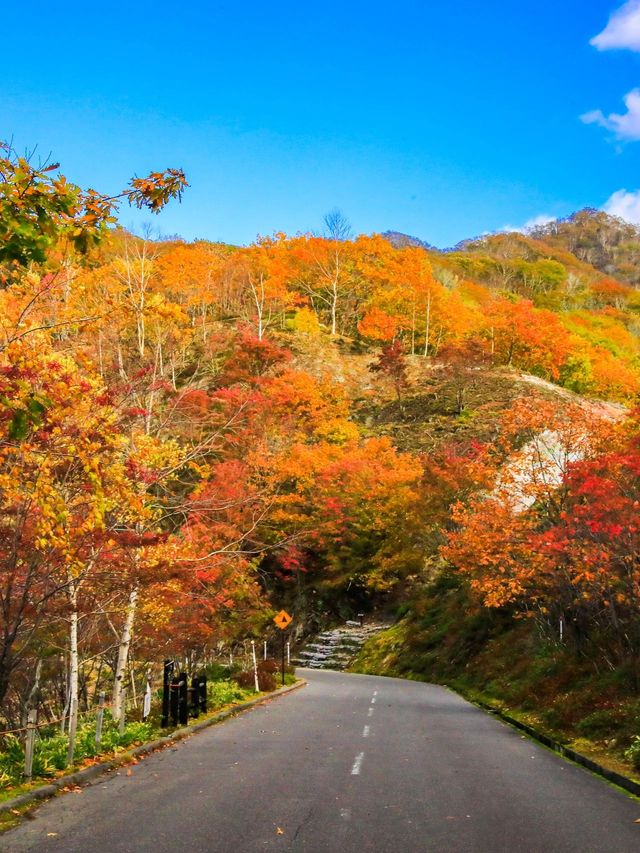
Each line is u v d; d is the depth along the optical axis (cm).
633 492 1802
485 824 795
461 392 6788
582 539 1852
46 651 1808
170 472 1628
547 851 692
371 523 4491
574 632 2102
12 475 974
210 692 2272
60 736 1359
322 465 4503
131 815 820
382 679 3647
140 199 842
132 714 1767
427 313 8794
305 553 4503
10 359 969
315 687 3019
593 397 7369
